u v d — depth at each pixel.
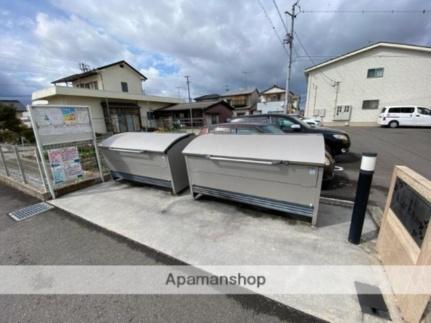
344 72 16.62
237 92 37.66
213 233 2.40
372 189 3.64
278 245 2.13
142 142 3.68
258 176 2.56
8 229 2.69
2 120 11.98
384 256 1.78
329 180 4.02
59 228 2.68
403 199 1.58
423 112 13.22
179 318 1.41
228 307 1.48
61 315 1.47
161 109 21.36
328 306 1.44
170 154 3.40
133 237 2.40
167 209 3.07
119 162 4.05
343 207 2.92
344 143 5.21
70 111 3.82
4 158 4.44
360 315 1.37
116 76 19.56
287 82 12.96
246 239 2.26
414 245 1.34
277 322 1.35
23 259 2.10
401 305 1.38
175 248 2.17
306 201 2.36
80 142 4.05
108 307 1.52
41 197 3.59
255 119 5.81
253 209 2.96
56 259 2.08
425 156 6.02
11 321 1.44
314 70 17.89
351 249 2.02
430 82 14.22
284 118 5.55
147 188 4.02
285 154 2.33
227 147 2.79
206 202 3.27
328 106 17.56
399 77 14.96
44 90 13.17
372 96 15.94
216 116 22.09
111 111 16.20
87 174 4.53
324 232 2.33
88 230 2.60
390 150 6.92
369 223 2.45
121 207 3.21
